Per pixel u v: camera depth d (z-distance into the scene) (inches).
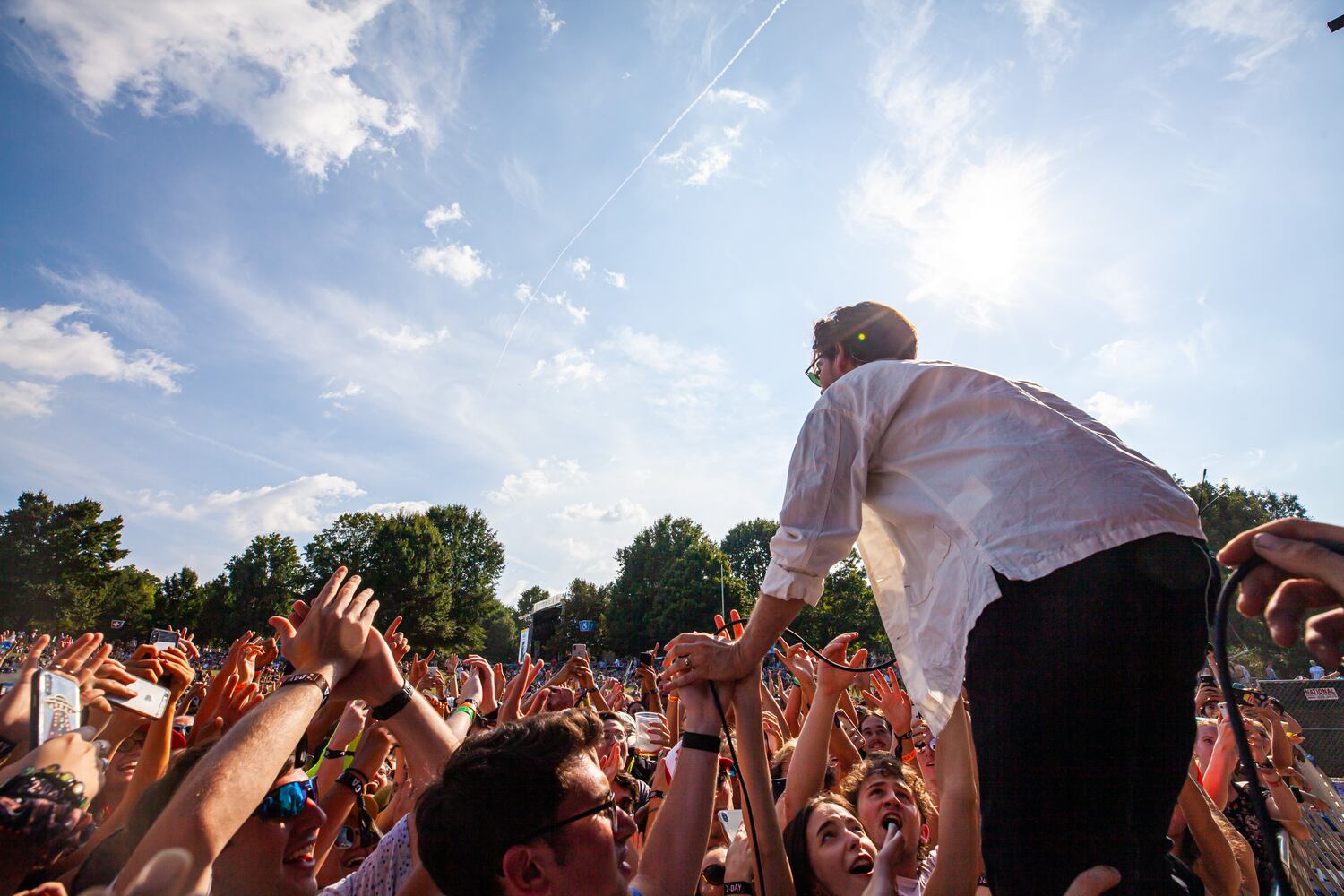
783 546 74.9
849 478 74.9
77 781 56.2
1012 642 59.6
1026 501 62.0
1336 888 150.7
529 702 191.8
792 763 113.3
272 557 3154.5
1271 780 159.3
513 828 59.1
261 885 76.1
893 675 174.1
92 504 2642.7
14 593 2449.6
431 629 2618.1
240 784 53.7
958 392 71.1
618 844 72.6
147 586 2901.1
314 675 65.8
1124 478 60.9
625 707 308.7
